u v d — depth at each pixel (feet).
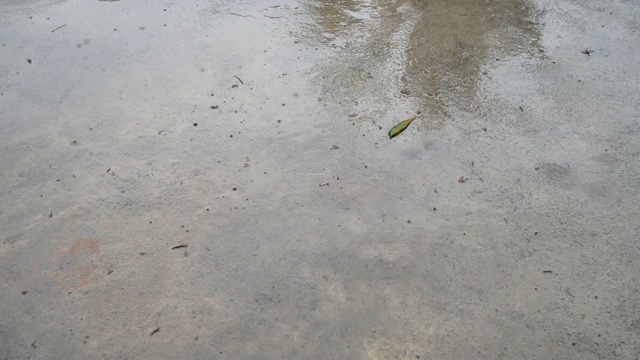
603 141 10.09
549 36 13.42
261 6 15.25
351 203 8.95
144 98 11.60
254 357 6.76
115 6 15.58
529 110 10.93
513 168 9.55
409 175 9.46
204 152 10.09
